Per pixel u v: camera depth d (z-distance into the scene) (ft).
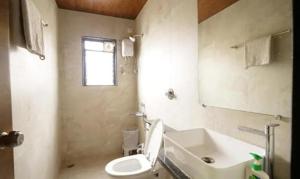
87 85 9.18
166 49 6.35
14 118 3.21
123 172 5.32
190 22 4.98
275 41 2.87
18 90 3.43
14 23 3.25
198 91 4.70
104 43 9.55
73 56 8.91
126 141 9.21
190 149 4.18
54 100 7.22
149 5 7.77
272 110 2.92
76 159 9.14
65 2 8.04
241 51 3.50
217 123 4.13
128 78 9.91
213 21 4.19
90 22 9.13
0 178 2.01
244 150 3.35
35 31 4.06
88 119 9.28
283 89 2.75
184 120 5.39
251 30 3.29
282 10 2.75
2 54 2.13
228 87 3.82
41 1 5.26
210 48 4.30
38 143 4.80
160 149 5.06
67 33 8.75
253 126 3.27
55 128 7.30
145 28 8.32
